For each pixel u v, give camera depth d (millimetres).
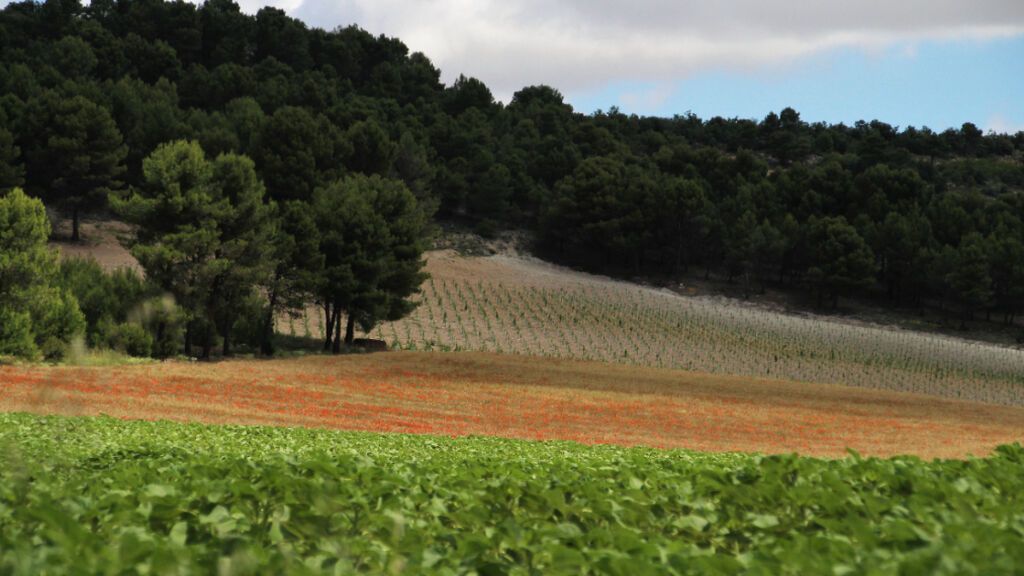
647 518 7414
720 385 57375
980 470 9992
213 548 5453
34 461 9531
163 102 127812
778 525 6930
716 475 8758
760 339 95438
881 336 104125
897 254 130250
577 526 6551
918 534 5805
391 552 5773
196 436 20859
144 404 33281
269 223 65062
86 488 8141
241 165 63656
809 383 62281
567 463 13641
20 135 106625
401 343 79250
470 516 7047
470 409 41250
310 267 67875
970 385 79375
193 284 59312
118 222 112938
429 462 14242
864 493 7695
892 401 54906
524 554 5918
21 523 6129
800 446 34656
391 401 42094
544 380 55219
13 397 31125
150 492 7141
